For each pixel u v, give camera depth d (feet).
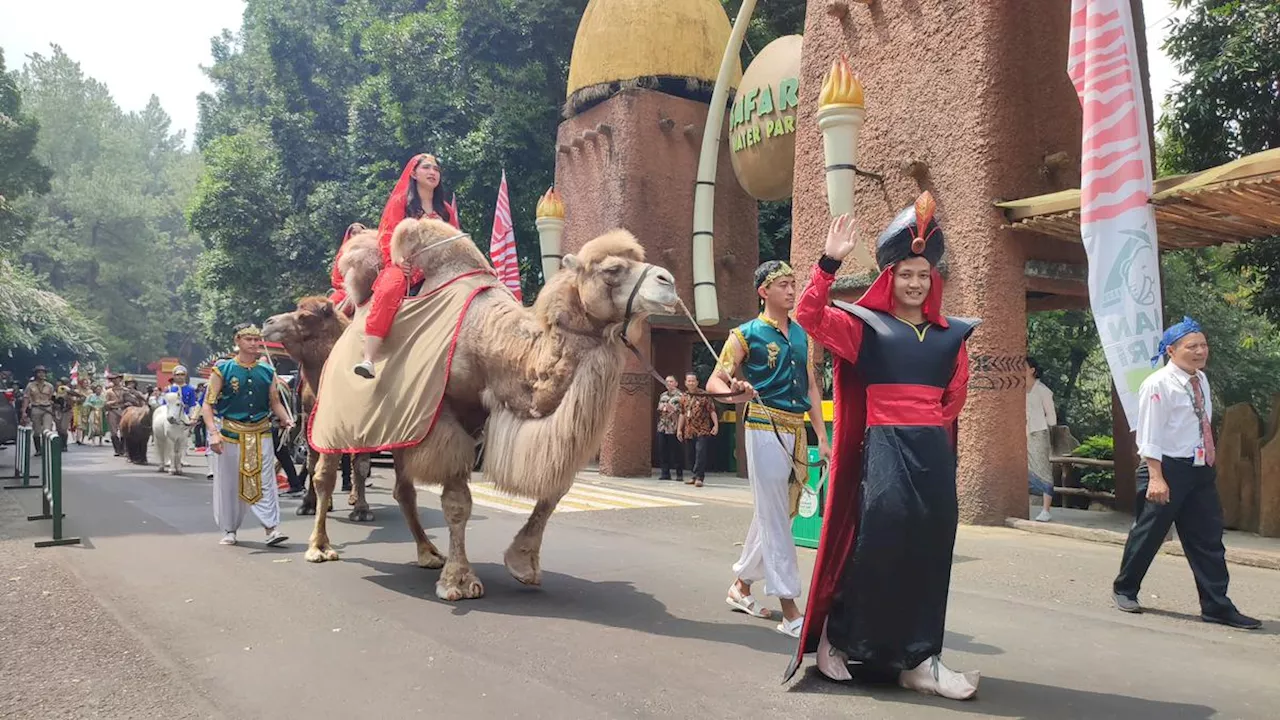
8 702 12.71
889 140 33.73
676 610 18.19
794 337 17.01
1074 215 28.17
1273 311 45.32
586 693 13.00
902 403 12.65
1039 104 31.42
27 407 73.26
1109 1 25.82
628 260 17.39
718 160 55.01
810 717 11.95
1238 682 13.55
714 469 59.62
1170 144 48.03
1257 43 40.04
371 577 21.36
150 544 25.82
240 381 25.49
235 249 94.53
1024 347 30.83
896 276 12.92
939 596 12.69
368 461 31.86
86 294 216.74
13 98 128.06
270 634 16.26
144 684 13.50
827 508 13.24
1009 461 30.27
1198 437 17.62
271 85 100.27
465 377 19.21
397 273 20.43
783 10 65.87
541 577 21.45
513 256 56.29
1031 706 12.38
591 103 54.80
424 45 73.26
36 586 20.08
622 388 51.57
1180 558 24.20
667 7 53.52
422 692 13.09
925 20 32.45
